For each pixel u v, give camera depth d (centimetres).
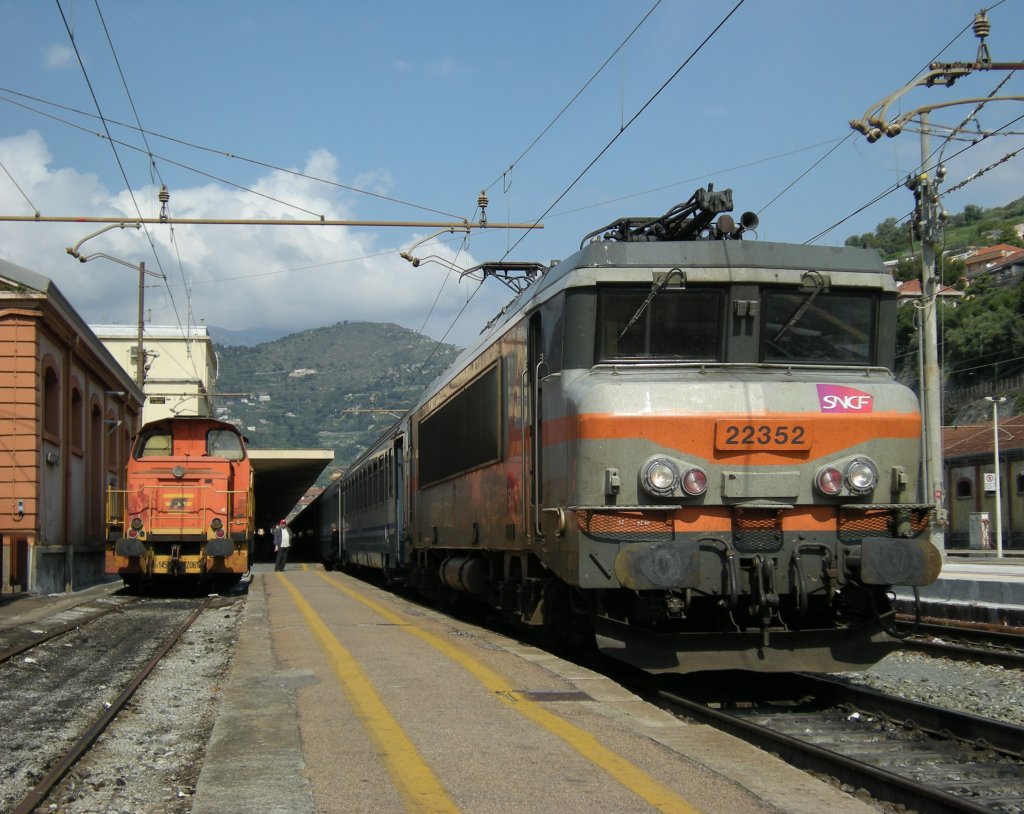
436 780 586
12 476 2262
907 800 616
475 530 1404
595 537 891
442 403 1700
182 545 2292
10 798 659
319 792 566
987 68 1498
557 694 849
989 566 3206
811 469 909
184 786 689
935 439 2030
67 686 1098
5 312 2264
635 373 950
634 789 566
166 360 7375
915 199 2048
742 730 792
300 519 6831
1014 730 742
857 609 932
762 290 974
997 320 6581
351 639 1232
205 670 1202
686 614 904
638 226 1081
